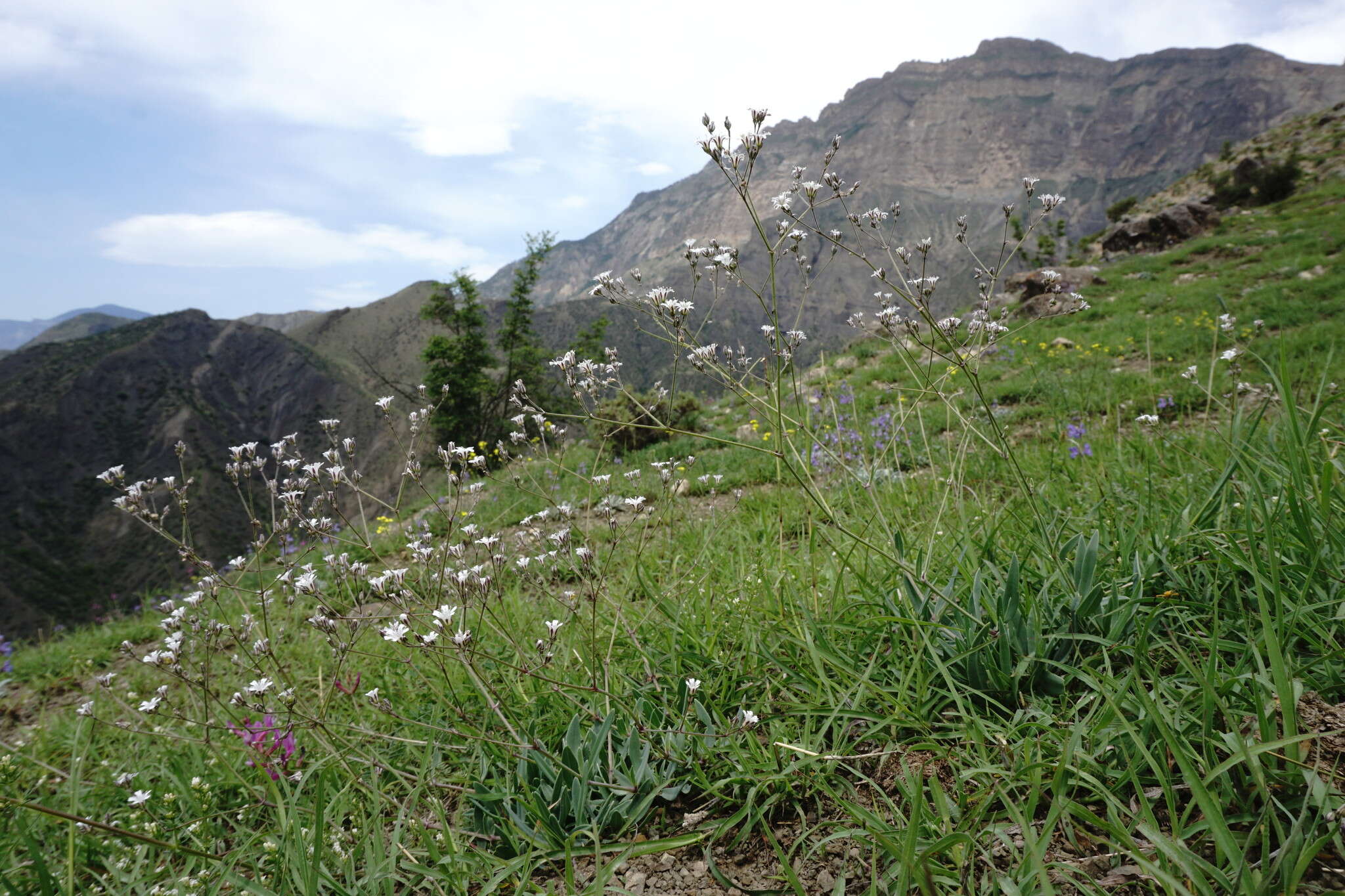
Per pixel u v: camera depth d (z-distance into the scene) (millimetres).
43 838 2395
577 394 2422
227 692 3492
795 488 5316
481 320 35125
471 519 6000
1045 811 1654
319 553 6152
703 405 12359
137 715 3295
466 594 2086
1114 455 4316
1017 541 2789
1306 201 28656
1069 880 1413
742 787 2023
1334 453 2400
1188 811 1373
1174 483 3098
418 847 2049
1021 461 4895
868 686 2084
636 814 1955
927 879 1310
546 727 2465
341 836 2076
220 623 2535
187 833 2291
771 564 3369
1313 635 1876
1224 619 2037
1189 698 1748
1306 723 1609
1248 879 1209
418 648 2018
